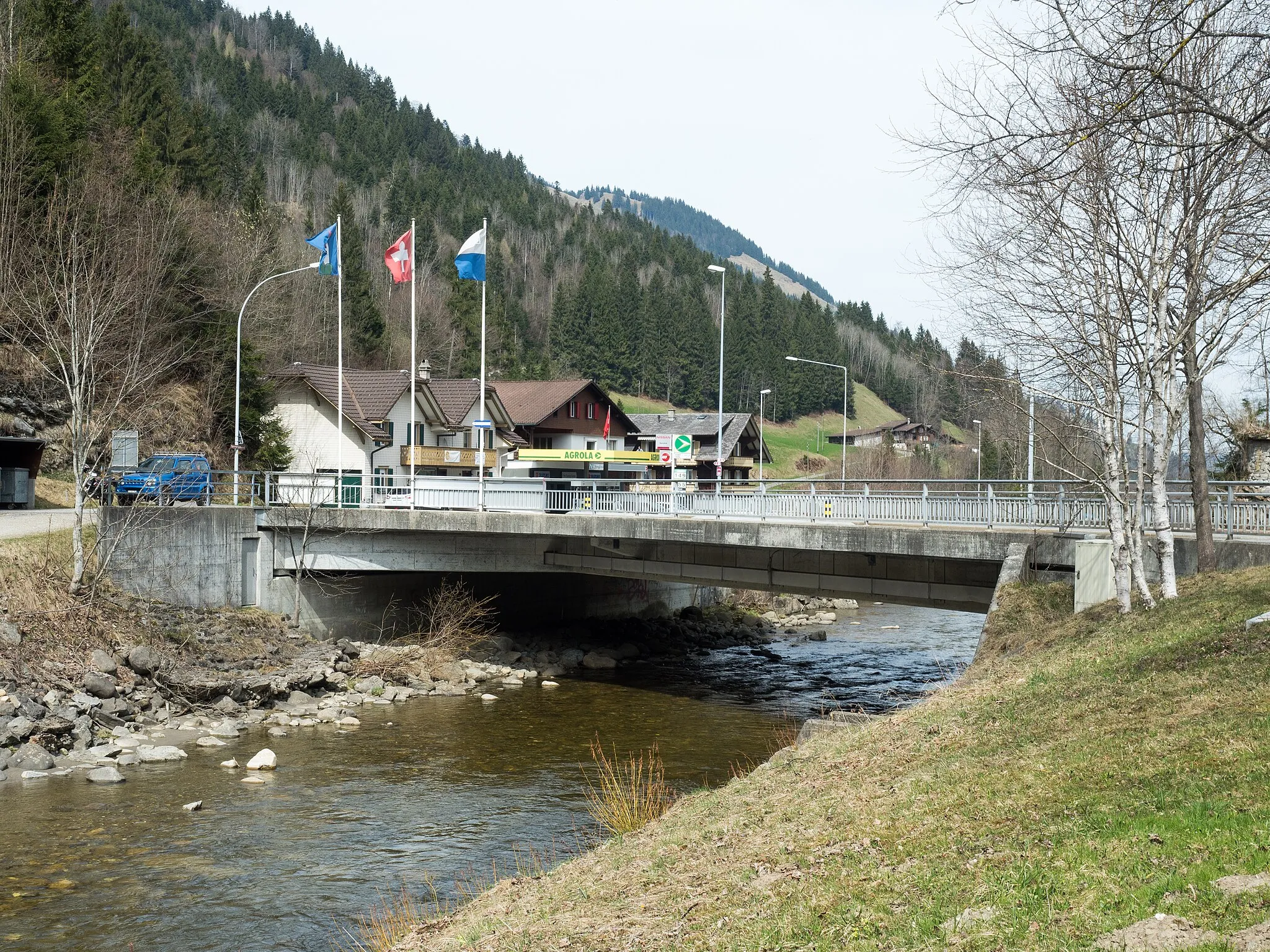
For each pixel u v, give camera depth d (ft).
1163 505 63.93
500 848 61.05
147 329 160.25
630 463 258.16
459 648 129.29
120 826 64.23
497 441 252.62
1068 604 73.67
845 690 116.47
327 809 68.90
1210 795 29.22
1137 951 21.16
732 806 44.70
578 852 59.98
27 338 167.84
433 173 606.14
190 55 578.25
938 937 24.50
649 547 118.32
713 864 36.06
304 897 52.95
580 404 277.23
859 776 42.70
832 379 633.20
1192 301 59.98
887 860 31.07
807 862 33.01
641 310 577.43
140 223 171.94
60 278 153.99
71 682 89.71
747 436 324.39
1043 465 188.55
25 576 100.99
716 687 118.21
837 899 28.81
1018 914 24.31
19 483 147.64
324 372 229.04
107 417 126.41
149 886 54.29
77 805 68.03
